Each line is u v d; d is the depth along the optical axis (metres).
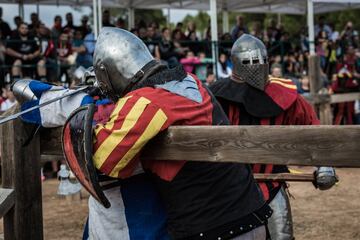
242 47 3.91
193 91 2.58
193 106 2.51
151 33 12.38
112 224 2.60
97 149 2.38
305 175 3.78
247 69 3.87
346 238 5.55
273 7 18.45
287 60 14.12
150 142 2.50
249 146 2.36
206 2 16.38
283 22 34.50
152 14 31.09
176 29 13.27
